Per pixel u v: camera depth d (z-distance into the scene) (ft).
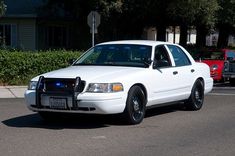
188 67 39.78
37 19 109.29
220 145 27.45
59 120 35.42
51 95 31.45
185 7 87.86
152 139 28.76
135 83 32.86
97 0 90.27
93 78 31.32
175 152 25.54
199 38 120.98
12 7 110.73
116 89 31.32
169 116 37.70
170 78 36.86
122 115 32.65
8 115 38.17
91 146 26.63
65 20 112.68
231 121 35.91
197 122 35.14
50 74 32.55
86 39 103.50
